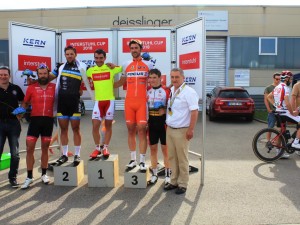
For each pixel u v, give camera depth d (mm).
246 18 18734
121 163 6641
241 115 12992
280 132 6645
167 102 5074
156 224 3809
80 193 4832
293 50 19078
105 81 5367
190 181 5344
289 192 4828
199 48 5426
